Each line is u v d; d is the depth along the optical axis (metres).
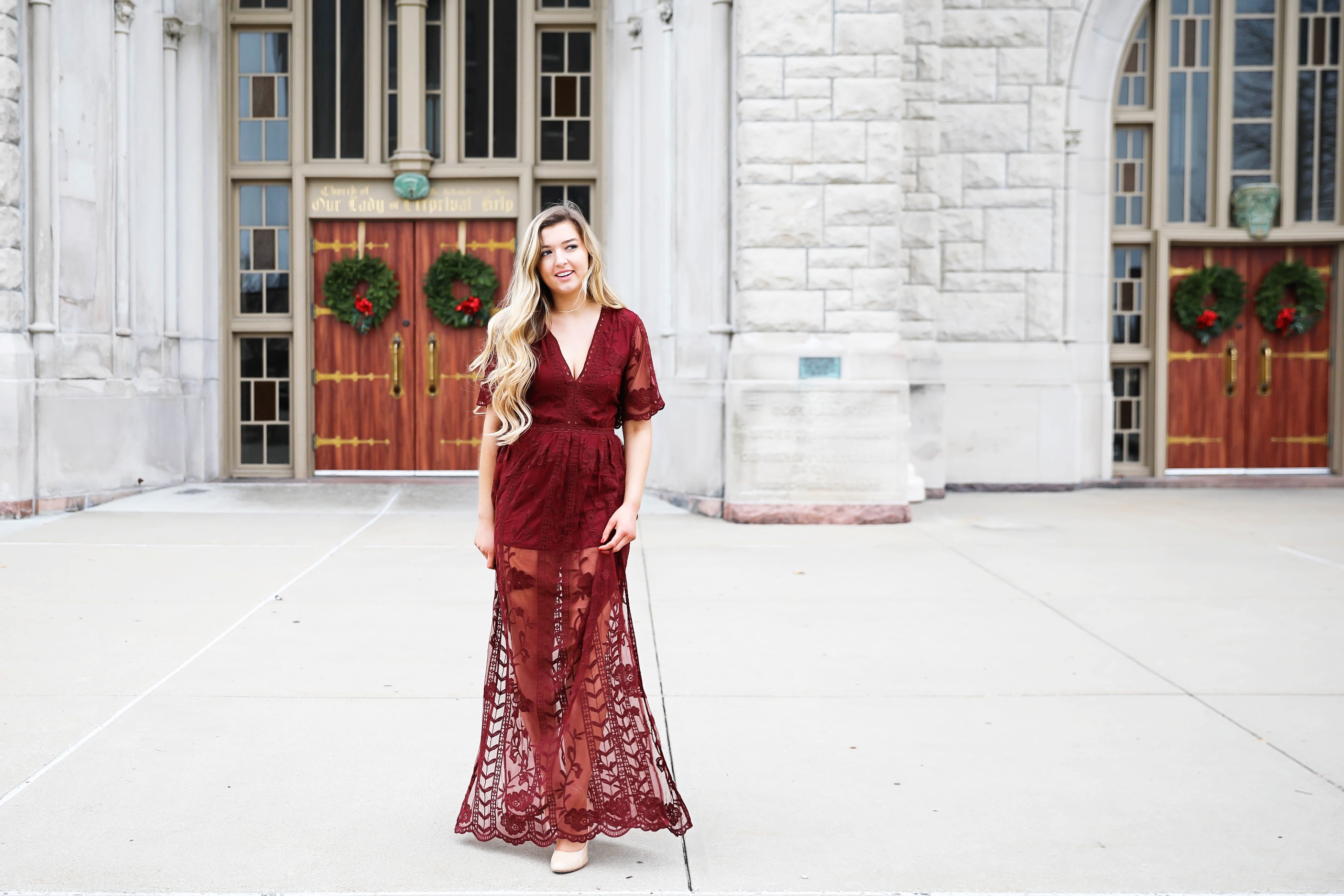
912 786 3.56
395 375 12.17
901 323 11.30
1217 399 12.56
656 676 4.79
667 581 6.84
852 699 4.46
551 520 3.03
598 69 12.05
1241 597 6.38
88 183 10.12
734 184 9.80
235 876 2.91
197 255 11.74
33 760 3.73
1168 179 12.38
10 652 5.08
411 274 12.17
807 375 9.43
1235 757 3.82
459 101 12.02
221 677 4.70
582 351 3.07
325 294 12.06
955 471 11.91
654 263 11.30
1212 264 12.52
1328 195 12.38
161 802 3.39
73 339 9.97
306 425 12.08
